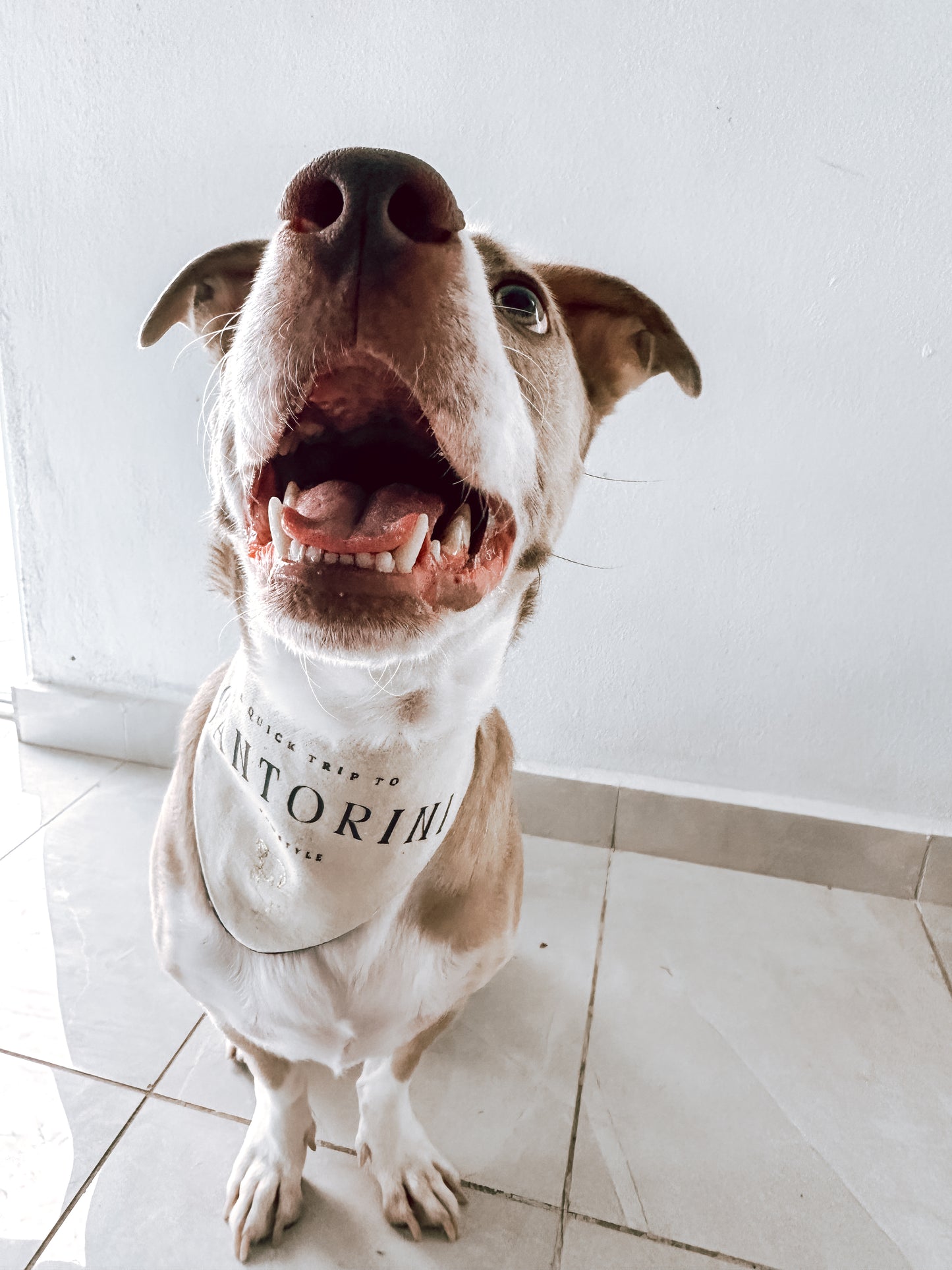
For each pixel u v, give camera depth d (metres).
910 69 1.34
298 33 1.47
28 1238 1.01
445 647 0.73
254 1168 1.06
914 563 1.62
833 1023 1.46
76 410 1.81
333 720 0.76
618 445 1.63
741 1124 1.26
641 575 1.72
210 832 0.87
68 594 2.00
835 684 1.73
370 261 0.52
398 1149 1.08
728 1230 1.10
